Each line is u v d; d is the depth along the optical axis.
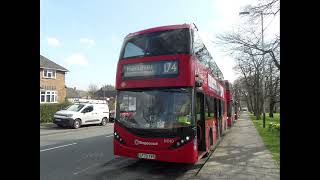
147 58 8.52
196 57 8.78
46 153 11.66
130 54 8.82
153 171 8.84
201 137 9.90
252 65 29.38
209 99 11.34
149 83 8.38
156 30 8.68
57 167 9.04
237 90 59.06
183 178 8.07
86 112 26.53
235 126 28.41
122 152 8.44
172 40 8.42
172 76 8.17
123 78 8.77
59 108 29.56
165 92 8.26
